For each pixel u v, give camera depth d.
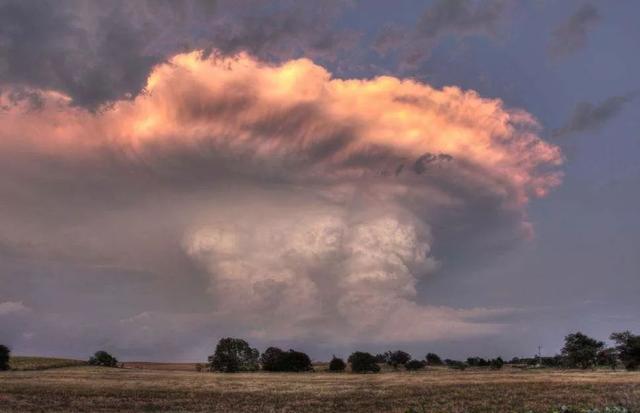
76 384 77.00
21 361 139.62
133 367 163.88
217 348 135.50
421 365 150.00
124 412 46.41
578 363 138.75
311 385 77.25
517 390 60.59
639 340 121.06
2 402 52.94
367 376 103.88
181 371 136.12
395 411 45.78
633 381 71.31
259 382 85.12
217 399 58.06
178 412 46.59
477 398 54.00
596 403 44.41
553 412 34.16
